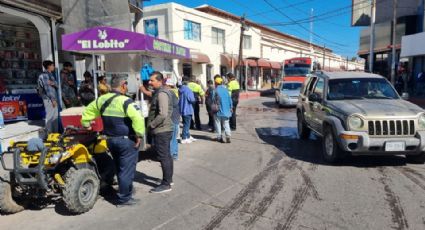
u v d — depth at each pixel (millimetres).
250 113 17953
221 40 35438
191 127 12734
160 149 5641
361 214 4641
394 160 7336
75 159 5094
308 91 9656
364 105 7008
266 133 11492
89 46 7230
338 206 4926
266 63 42938
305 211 4785
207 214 4785
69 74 9945
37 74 13023
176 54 9133
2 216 4883
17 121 10539
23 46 12430
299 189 5684
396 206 4887
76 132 5277
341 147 6734
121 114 4961
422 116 6559
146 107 7508
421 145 6504
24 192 4957
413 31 25766
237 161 7699
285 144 9570
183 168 7195
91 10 11242
